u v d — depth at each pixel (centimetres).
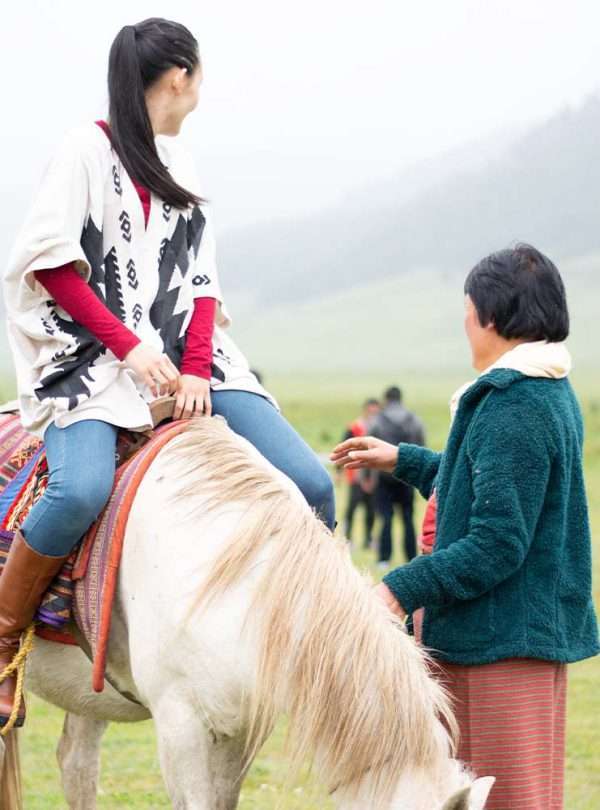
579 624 315
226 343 339
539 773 308
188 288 322
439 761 257
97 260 310
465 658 305
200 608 275
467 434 311
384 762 257
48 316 312
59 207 301
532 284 317
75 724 380
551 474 306
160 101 315
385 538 1207
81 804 381
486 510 297
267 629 265
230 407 325
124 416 303
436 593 296
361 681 259
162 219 319
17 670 309
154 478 296
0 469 331
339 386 8444
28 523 297
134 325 311
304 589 267
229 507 286
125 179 312
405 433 1169
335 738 259
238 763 291
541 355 312
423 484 364
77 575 299
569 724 623
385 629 268
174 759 284
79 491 290
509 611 305
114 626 301
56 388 304
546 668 309
